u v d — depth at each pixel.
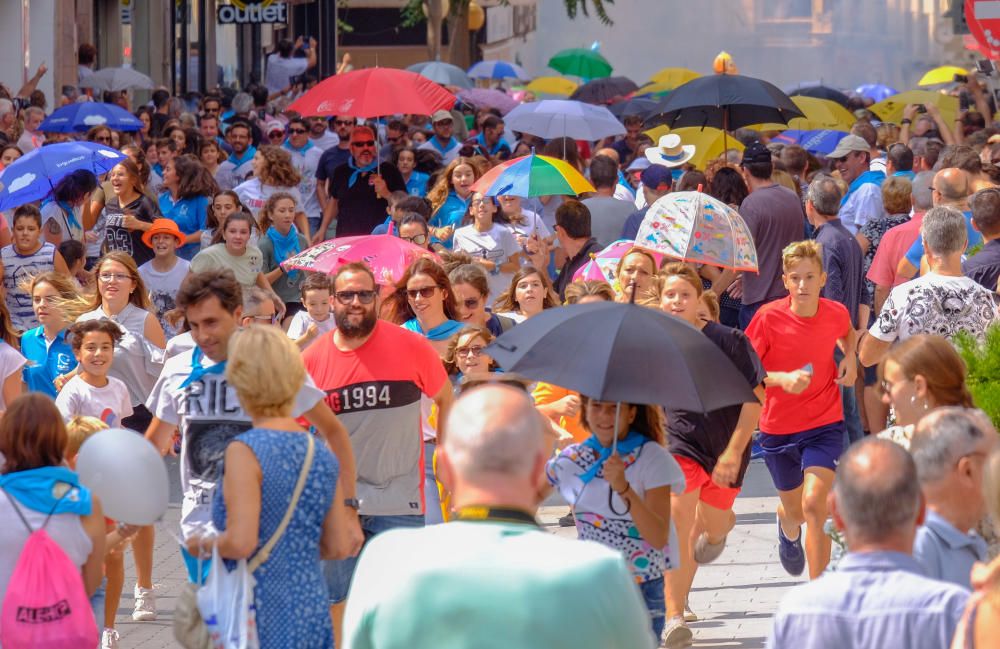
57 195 36.09
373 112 40.75
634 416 16.50
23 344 25.31
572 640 10.02
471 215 35.97
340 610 18.50
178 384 16.69
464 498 10.42
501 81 101.81
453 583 10.09
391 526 18.83
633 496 16.02
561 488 16.70
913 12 141.75
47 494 15.55
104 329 23.06
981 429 12.41
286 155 41.88
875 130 51.88
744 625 21.70
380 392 18.48
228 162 49.88
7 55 65.38
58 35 68.31
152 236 32.75
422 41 148.88
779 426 22.05
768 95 40.00
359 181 41.50
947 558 12.30
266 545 14.11
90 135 47.53
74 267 32.03
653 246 25.47
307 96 41.56
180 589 24.11
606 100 78.19
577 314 15.63
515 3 149.25
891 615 10.70
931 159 37.56
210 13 101.38
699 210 25.47
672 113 44.47
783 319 21.89
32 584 15.27
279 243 35.62
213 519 14.38
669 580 20.38
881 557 10.96
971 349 16.84
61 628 15.31
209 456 16.12
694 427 20.27
